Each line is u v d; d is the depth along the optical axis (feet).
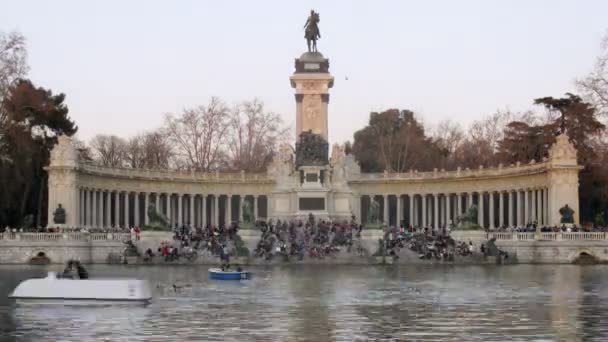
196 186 523.29
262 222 433.07
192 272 293.43
